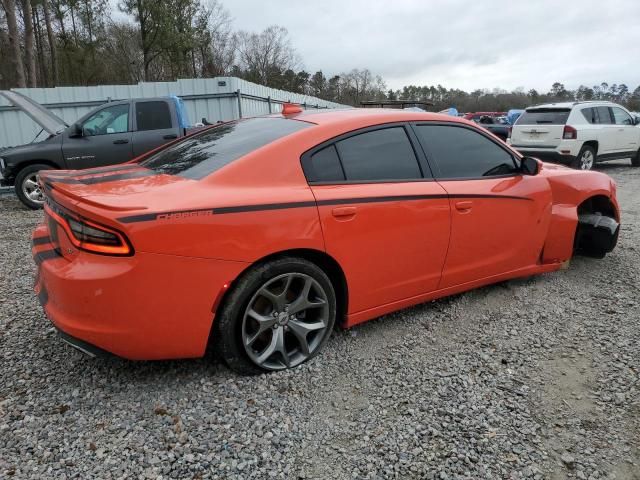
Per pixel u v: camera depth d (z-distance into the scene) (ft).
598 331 11.02
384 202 9.56
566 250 13.84
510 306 12.27
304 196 8.63
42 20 97.96
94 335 7.41
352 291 9.57
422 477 6.69
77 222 7.41
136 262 7.18
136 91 46.73
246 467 6.80
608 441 7.49
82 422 7.59
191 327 7.84
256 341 8.95
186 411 7.89
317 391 8.57
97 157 27.76
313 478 6.64
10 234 20.77
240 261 7.95
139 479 6.51
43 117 29.30
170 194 7.82
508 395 8.59
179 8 92.94
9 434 7.27
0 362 9.27
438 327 11.09
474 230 11.25
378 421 7.83
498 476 6.74
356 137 9.77
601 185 14.56
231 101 46.78
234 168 8.48
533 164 12.39
